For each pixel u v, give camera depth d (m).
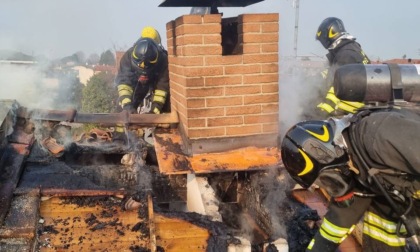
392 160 2.00
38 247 2.70
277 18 3.70
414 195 2.18
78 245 2.75
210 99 3.69
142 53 5.43
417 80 2.38
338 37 5.11
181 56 3.77
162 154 3.70
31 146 3.79
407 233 2.46
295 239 3.25
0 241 2.64
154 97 5.80
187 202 4.04
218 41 3.62
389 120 2.04
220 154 3.77
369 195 2.46
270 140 3.89
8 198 3.00
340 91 2.46
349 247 3.30
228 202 3.82
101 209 3.14
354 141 2.21
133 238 2.86
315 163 2.28
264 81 3.77
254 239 3.36
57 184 3.34
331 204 2.55
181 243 2.88
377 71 2.41
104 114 4.26
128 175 3.85
